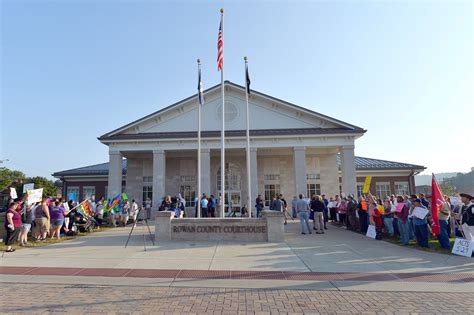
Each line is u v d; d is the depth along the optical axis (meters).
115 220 21.45
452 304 5.80
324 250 11.45
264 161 30.44
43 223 14.03
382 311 5.45
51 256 10.36
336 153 30.31
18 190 39.56
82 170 36.25
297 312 5.39
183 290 6.66
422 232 12.12
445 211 11.79
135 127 28.05
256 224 13.78
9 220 11.18
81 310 5.45
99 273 8.12
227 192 29.73
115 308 5.55
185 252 11.04
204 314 5.28
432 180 12.10
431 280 7.48
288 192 29.84
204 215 22.31
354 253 10.89
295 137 26.14
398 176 33.25
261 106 28.09
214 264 9.17
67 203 17.20
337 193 29.72
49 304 5.75
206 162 26.27
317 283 7.21
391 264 9.21
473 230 10.52
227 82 27.83
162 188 26.31
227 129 27.84
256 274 8.05
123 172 34.72
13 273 8.13
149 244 12.80
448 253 10.85
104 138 26.66
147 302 5.87
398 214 12.95
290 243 13.03
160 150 26.69
